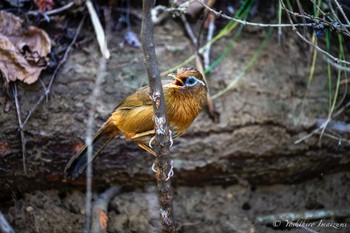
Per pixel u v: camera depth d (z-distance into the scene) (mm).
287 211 10719
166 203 7801
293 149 10516
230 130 10266
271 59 11047
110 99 10070
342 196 10898
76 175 9062
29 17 10633
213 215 10555
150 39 6492
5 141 9703
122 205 10406
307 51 11203
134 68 10461
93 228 9867
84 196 10422
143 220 10250
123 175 10195
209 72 10680
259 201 10820
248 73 10781
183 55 10852
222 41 11141
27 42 10242
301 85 10914
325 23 8734
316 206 10812
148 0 6277
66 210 10211
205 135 10211
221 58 10898
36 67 10031
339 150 10734
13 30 10336
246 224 10414
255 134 10328
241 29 11273
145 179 10297
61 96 9992
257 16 11508
